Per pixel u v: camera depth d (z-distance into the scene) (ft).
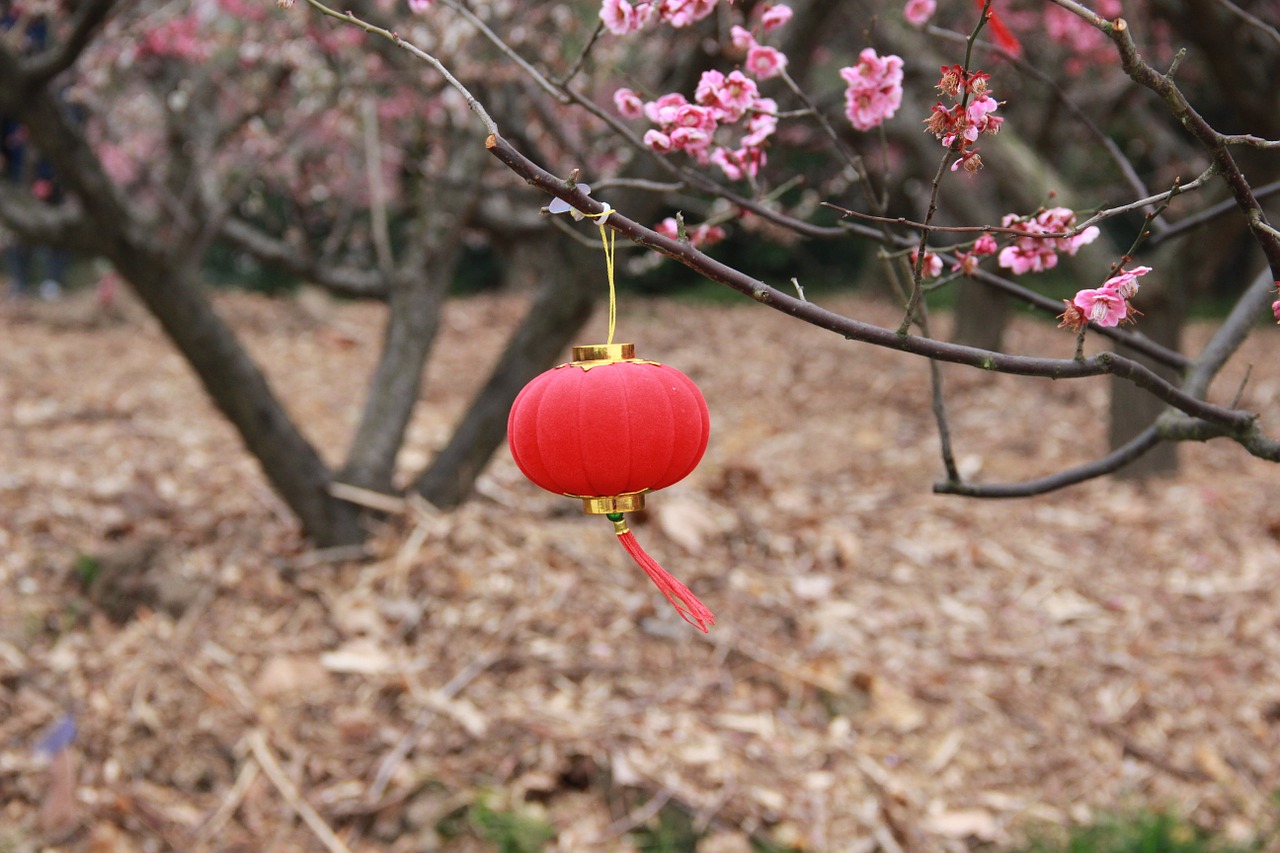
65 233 13.29
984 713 13.42
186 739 11.92
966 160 4.80
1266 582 16.63
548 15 15.87
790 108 14.39
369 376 28.91
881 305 46.16
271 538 15.69
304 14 15.20
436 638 13.69
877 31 21.48
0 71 11.70
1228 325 7.27
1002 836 11.63
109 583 13.97
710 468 20.88
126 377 26.05
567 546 15.65
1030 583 16.52
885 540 17.52
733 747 12.32
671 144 6.66
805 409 26.96
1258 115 16.69
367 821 11.20
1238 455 22.82
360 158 21.34
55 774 11.34
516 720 12.32
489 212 18.97
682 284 48.80
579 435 5.03
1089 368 5.10
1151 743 13.21
